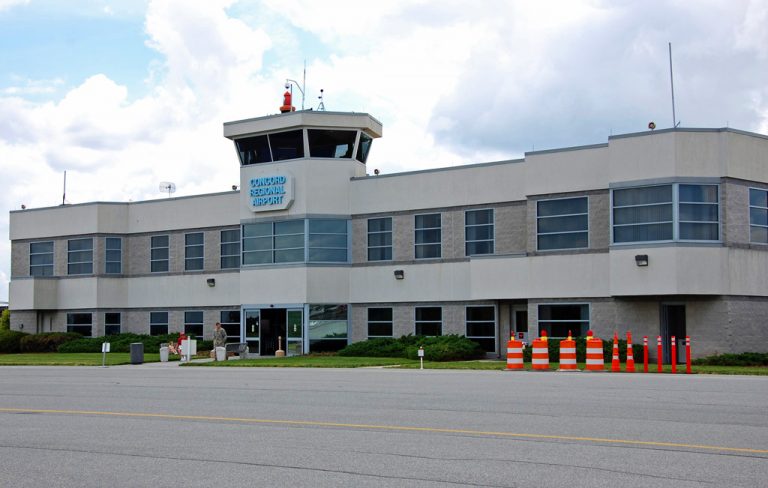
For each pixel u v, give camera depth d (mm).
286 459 10648
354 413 15398
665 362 32438
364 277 41500
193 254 48594
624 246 32469
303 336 41500
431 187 39875
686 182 31578
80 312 51219
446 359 34938
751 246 32219
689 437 12039
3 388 22438
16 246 54125
